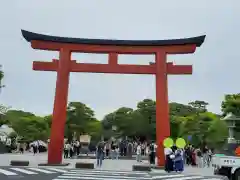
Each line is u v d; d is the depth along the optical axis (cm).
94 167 2655
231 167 1769
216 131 4781
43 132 7200
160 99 2745
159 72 2773
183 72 2784
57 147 2703
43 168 2398
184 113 8356
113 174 2120
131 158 4241
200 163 3369
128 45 2830
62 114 2734
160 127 2716
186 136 6075
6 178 1734
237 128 3744
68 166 2655
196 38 2756
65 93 2755
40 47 2817
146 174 2203
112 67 2800
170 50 2811
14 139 5578
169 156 2506
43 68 2812
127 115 7419
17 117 7619
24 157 3734
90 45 2836
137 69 2798
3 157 3597
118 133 7362
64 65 2786
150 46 2831
